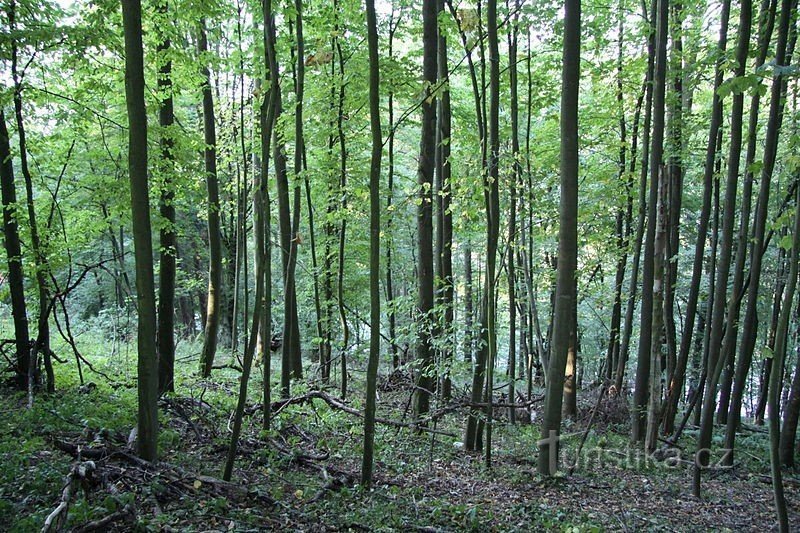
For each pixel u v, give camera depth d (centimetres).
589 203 1256
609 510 618
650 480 760
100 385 912
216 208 1120
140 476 489
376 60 521
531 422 1080
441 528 503
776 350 426
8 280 852
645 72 1075
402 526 495
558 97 1110
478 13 684
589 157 1347
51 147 938
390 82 970
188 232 1914
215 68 949
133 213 499
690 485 750
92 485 460
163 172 888
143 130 495
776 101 623
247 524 446
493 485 668
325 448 716
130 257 1877
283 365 959
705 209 884
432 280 871
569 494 662
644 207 930
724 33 805
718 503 684
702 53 1030
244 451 641
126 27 480
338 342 1148
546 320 1570
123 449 541
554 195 1209
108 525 399
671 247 1131
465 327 789
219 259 1204
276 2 666
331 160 1059
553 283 1265
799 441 959
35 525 385
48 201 1019
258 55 907
